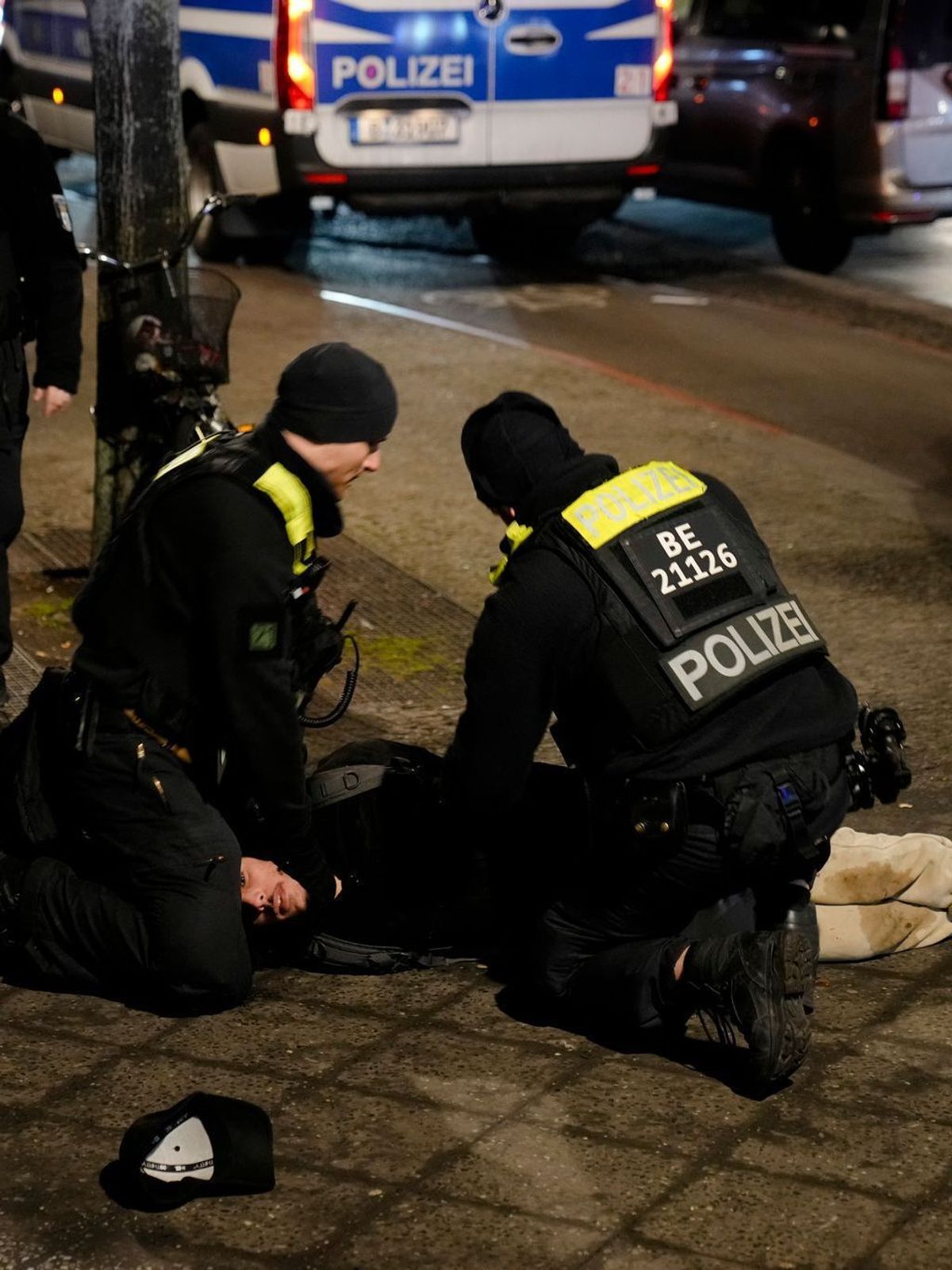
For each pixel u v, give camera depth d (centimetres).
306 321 1251
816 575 795
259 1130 376
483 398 1069
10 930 456
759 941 396
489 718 409
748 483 924
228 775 446
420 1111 405
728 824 400
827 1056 428
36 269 600
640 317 1298
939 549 832
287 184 1343
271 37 1316
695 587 408
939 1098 410
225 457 421
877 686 673
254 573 413
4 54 1714
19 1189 376
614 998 422
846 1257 355
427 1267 352
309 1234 362
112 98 673
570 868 462
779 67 1429
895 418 1052
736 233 1628
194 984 437
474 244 1569
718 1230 363
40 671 668
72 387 619
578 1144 392
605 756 412
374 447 427
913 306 1334
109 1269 352
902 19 1337
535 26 1341
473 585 784
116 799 435
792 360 1180
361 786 470
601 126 1380
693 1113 404
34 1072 421
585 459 420
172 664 428
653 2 1370
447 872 467
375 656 699
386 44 1314
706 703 399
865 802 434
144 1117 378
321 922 469
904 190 1369
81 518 857
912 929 473
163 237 682
